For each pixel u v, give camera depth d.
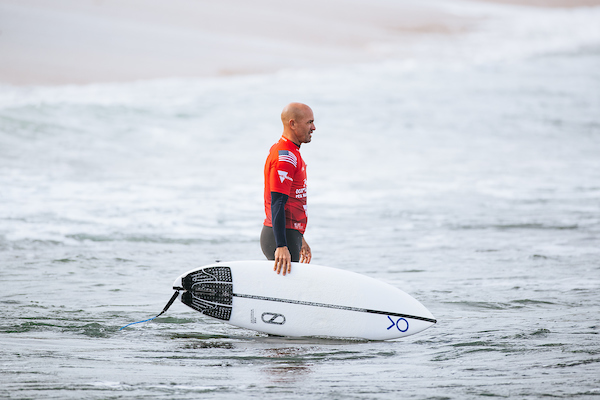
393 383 9.85
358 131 73.44
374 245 27.55
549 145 68.69
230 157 58.75
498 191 42.97
